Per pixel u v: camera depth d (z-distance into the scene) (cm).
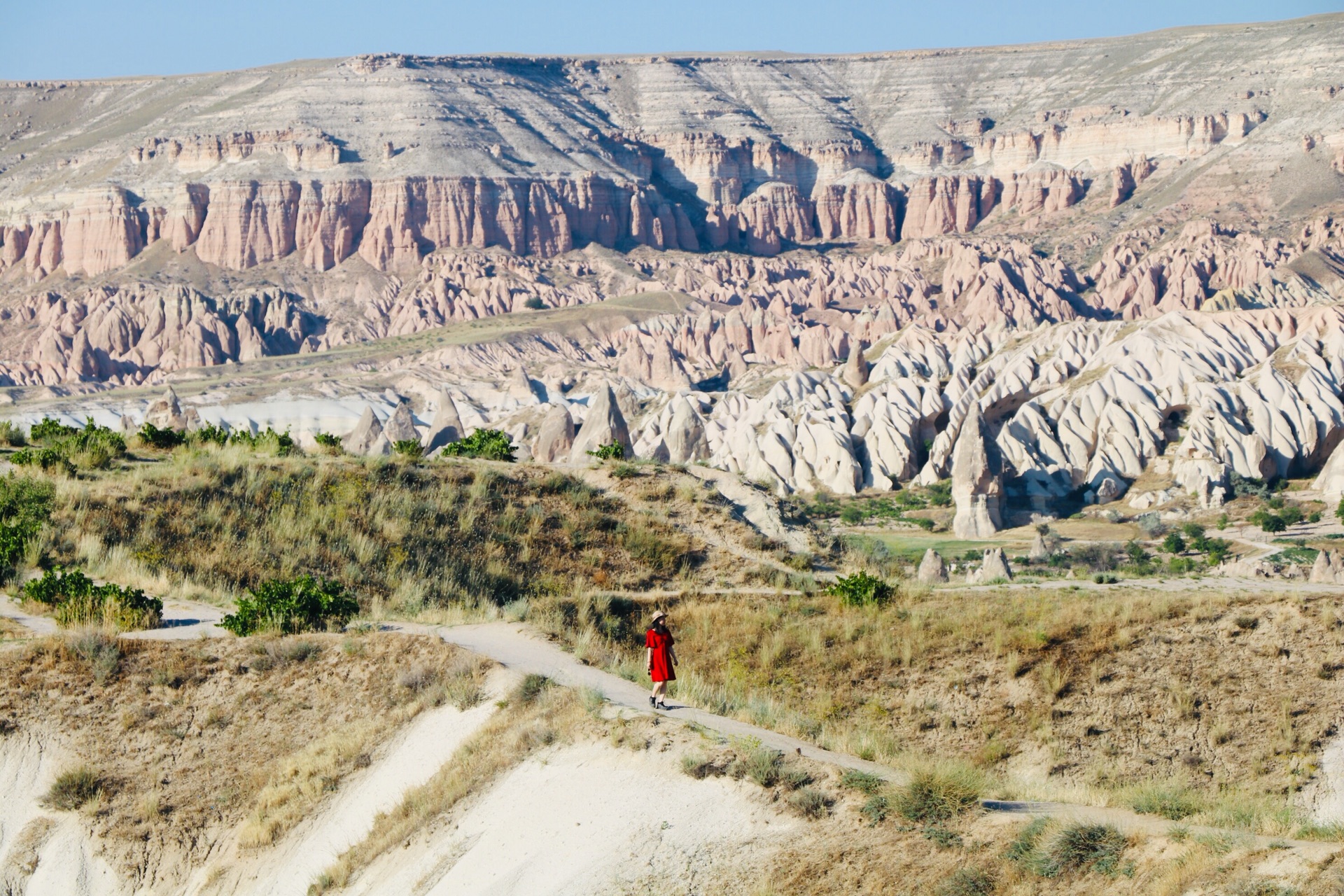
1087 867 3009
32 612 5197
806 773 3531
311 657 4722
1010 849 3114
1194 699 5131
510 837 3634
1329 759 4728
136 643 4766
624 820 3506
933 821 3281
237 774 4294
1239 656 5372
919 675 5441
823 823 3338
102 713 4456
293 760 4300
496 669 4494
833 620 6012
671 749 3728
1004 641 5559
